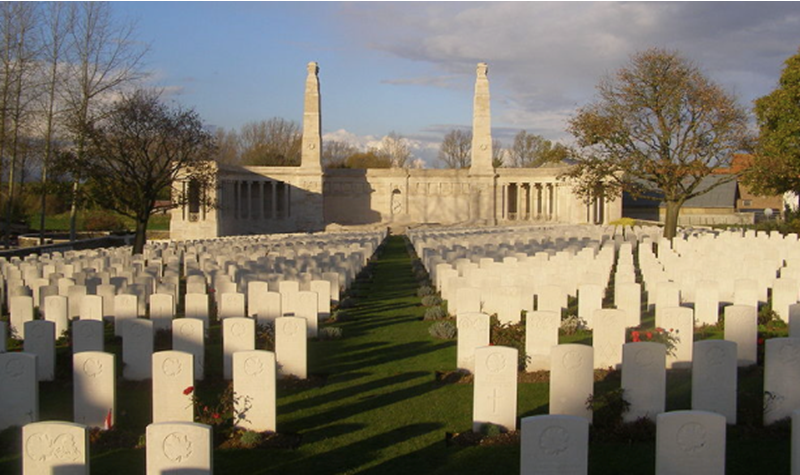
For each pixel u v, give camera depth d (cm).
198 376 1577
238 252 3888
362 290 3062
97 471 1098
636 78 4450
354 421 1320
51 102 4841
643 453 1122
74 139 4559
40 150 4950
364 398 1459
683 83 4294
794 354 1215
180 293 2798
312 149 8675
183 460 921
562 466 905
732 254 3006
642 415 1229
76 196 4509
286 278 2545
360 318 2384
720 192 8531
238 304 2022
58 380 1587
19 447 1182
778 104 5341
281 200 9119
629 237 4606
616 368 1566
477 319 1599
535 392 1455
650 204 9038
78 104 4812
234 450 1180
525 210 9619
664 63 4381
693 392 1235
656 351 1216
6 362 1238
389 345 1950
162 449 921
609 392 1247
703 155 4469
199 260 3641
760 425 1232
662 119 4481
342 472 1091
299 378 1597
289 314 2170
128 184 4488
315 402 1437
